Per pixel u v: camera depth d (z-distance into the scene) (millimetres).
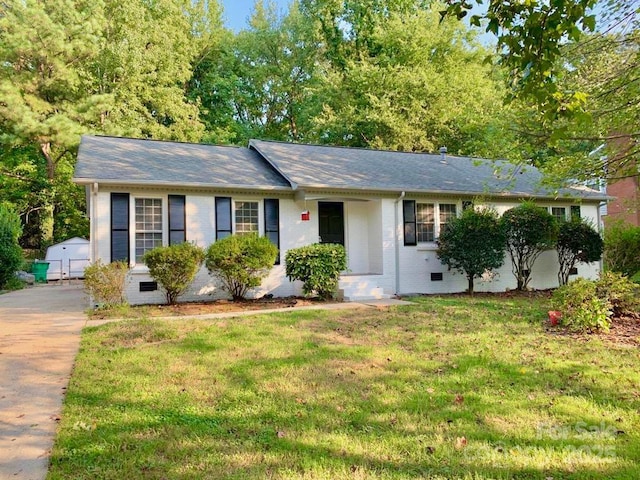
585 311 7105
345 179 12430
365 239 13570
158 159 12141
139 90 24219
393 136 24453
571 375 4906
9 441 3449
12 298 12703
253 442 3396
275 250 10961
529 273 14102
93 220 10180
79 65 21844
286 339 6738
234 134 27750
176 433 3555
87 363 5504
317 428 3648
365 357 5719
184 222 11062
